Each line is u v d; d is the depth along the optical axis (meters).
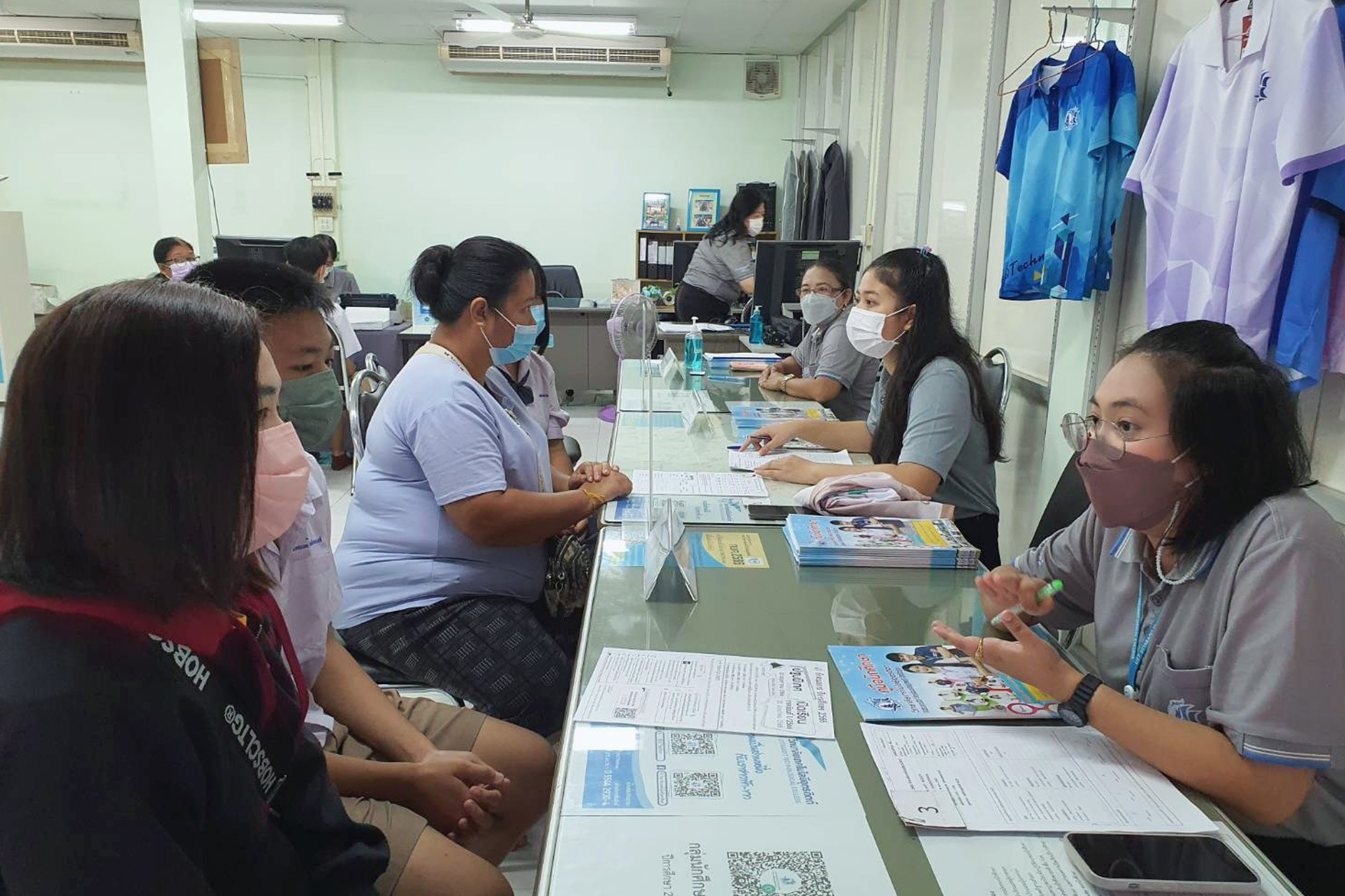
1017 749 0.95
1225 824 0.84
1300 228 1.81
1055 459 3.15
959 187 4.19
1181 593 1.05
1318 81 1.73
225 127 4.93
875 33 5.61
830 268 3.35
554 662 1.74
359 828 1.02
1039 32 3.38
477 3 5.27
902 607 1.34
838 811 0.84
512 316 1.88
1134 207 2.72
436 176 7.82
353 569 1.80
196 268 1.32
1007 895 0.74
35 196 7.76
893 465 1.96
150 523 0.66
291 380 1.37
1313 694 0.89
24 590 0.66
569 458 2.81
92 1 6.52
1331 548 0.93
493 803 1.32
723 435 2.47
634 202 7.95
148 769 0.68
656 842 0.79
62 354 0.65
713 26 6.75
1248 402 0.97
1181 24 2.49
